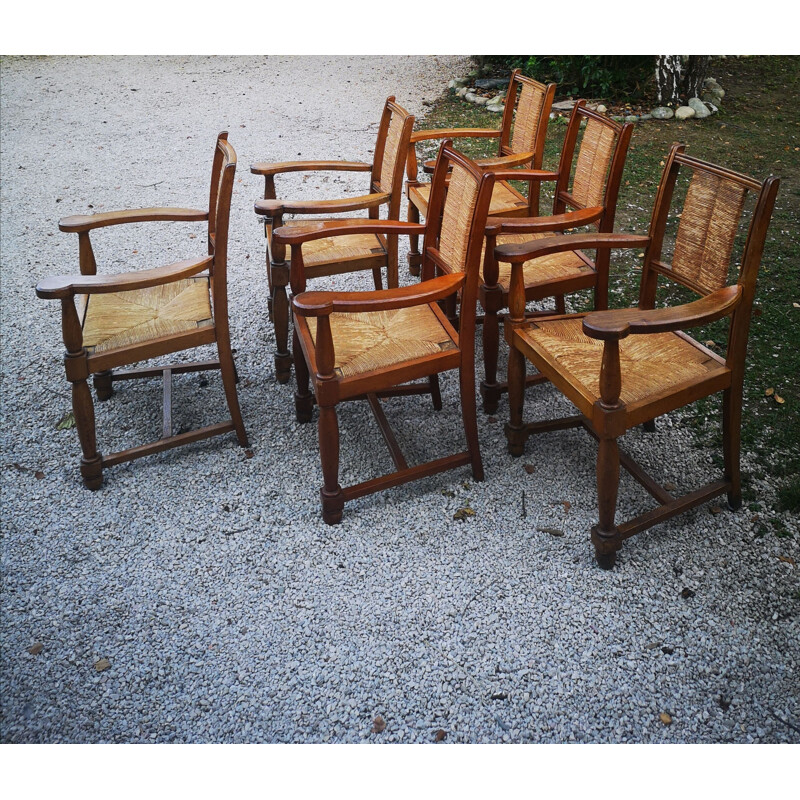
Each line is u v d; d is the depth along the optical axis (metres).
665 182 2.34
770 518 2.34
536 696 1.86
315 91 7.35
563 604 2.09
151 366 3.17
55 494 2.53
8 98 7.16
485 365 2.79
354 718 1.82
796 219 4.38
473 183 2.18
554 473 2.57
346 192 4.99
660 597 2.11
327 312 2.03
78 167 5.49
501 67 7.52
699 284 2.26
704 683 1.87
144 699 1.87
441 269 2.47
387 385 2.24
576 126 2.96
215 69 8.23
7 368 3.25
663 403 2.03
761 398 2.88
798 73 7.30
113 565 2.25
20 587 2.18
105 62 8.50
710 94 6.67
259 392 3.06
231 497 2.51
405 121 2.84
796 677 1.87
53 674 1.93
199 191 5.05
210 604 2.12
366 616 2.08
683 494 2.45
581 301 3.64
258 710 1.84
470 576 2.19
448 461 2.46
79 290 2.22
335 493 2.33
